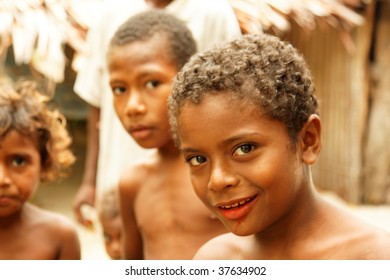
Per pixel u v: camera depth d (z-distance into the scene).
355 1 6.20
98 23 3.38
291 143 1.47
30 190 2.45
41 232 2.54
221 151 1.44
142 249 2.54
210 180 1.45
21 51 4.03
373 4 6.73
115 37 2.32
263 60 1.47
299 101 1.48
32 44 4.08
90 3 4.57
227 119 1.42
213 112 1.42
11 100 2.45
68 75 7.27
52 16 4.34
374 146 7.12
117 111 2.32
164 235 2.32
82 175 8.06
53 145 2.65
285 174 1.45
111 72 2.30
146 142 2.26
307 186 1.56
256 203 1.45
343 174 7.26
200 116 1.44
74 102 7.69
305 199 1.55
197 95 1.44
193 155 1.48
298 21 4.80
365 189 7.21
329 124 7.43
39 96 2.64
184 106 1.46
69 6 4.46
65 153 2.81
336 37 7.09
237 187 1.44
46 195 7.38
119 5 3.27
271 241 1.61
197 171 1.50
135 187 2.42
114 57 2.28
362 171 7.18
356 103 7.02
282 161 1.45
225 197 1.45
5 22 4.15
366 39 6.87
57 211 6.90
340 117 7.25
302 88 1.50
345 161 7.22
